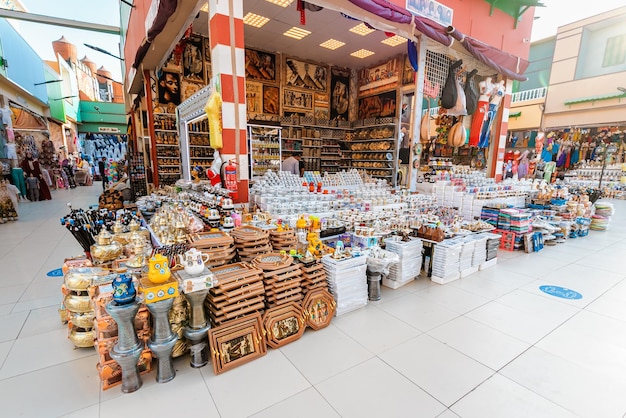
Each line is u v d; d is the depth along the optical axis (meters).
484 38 6.21
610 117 12.03
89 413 1.60
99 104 22.00
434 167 7.58
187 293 1.82
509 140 14.87
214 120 3.31
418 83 5.66
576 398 1.73
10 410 1.61
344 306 2.71
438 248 3.43
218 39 3.17
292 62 9.77
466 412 1.62
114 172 15.13
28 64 12.09
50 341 2.26
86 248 2.88
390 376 1.91
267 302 2.36
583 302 2.97
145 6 5.26
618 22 11.79
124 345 1.72
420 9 5.02
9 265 3.87
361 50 9.26
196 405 1.66
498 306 2.88
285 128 9.86
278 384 1.83
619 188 11.20
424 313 2.74
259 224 3.00
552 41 13.79
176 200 4.43
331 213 3.69
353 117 11.42
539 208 6.05
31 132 12.82
